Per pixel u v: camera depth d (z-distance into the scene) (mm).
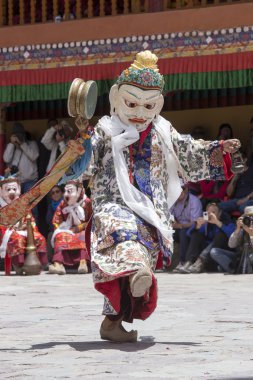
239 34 23125
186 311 12203
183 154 9344
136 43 24203
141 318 9000
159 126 9336
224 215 21875
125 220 8797
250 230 20547
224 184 23328
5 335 9781
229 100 27094
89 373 7156
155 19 23938
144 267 8375
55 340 9320
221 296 14758
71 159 8883
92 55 24734
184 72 23578
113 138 9102
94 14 26328
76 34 24844
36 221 26359
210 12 23359
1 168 26828
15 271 23125
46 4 25766
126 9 24844
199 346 8750
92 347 8742
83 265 22016
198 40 23484
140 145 9219
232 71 23188
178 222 22062
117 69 24438
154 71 9305
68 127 25859
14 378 6961
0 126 27203
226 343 8961
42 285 17984
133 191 9016
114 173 9117
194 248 21750
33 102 28922
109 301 8852
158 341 9164
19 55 25359
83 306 13219
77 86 8742
